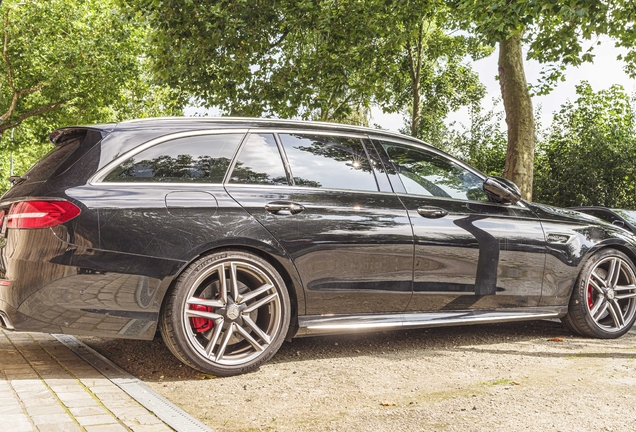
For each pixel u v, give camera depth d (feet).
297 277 12.30
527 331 17.13
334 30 47.78
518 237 15.20
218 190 11.85
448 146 74.18
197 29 46.01
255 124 12.89
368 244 13.00
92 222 10.59
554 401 10.18
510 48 40.63
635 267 17.15
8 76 83.61
